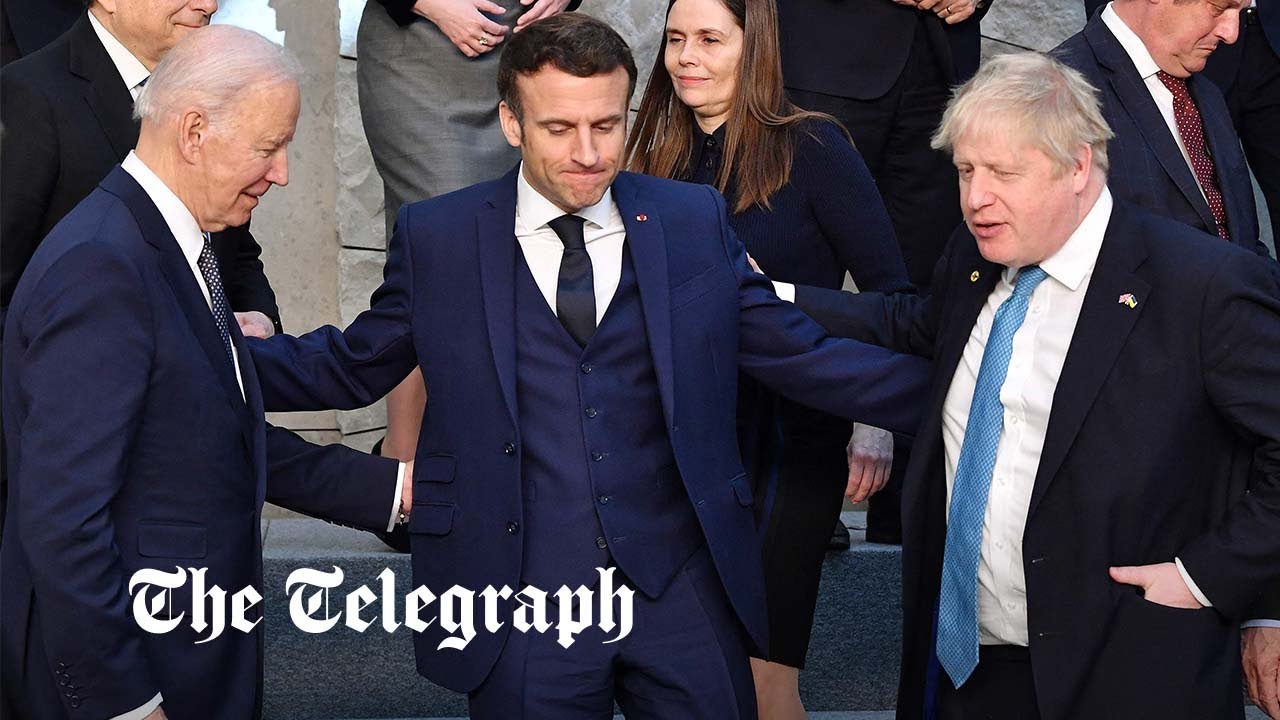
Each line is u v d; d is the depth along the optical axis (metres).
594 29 2.43
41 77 2.84
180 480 2.32
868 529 3.94
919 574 2.67
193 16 2.85
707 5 3.03
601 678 2.51
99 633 2.17
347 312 4.54
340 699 3.49
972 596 2.49
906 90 3.87
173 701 2.33
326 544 3.77
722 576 2.55
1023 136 2.36
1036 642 2.44
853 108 3.80
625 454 2.54
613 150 2.47
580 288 2.58
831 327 2.90
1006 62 2.45
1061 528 2.43
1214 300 2.39
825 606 3.70
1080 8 4.96
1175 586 2.41
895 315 2.88
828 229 3.05
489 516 2.52
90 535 2.16
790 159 3.02
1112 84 3.12
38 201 2.81
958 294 2.65
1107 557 2.42
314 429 4.50
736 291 2.69
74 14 3.61
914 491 2.66
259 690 2.50
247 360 2.52
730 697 2.54
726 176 3.05
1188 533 2.47
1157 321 2.42
